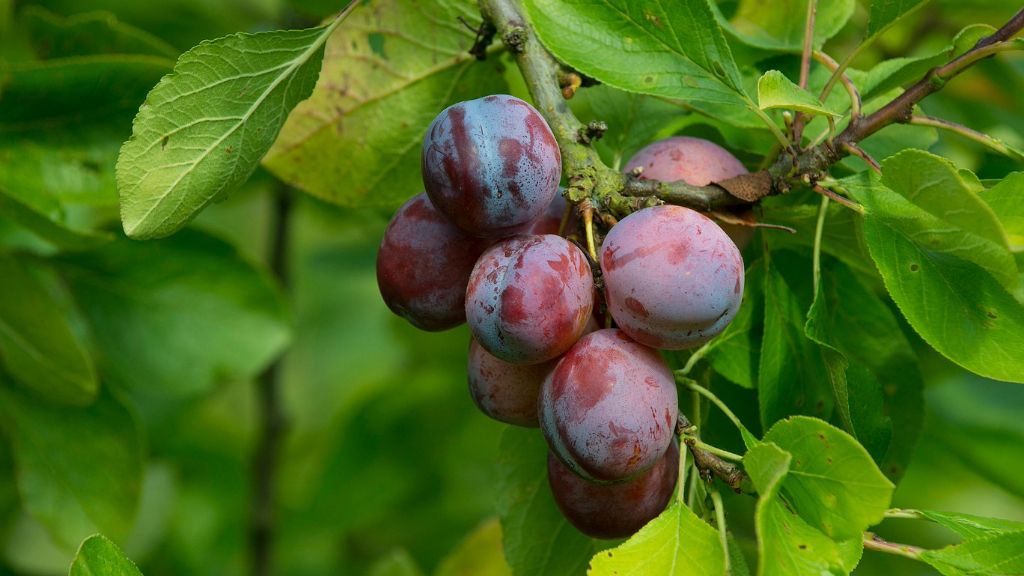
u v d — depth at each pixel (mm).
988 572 1013
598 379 1004
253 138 1065
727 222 1048
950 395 1466
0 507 1371
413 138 1168
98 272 1259
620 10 1060
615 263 1006
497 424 1675
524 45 1082
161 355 1274
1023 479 1442
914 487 1598
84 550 1007
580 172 1039
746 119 1116
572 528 1119
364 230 1688
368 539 1707
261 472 1551
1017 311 1035
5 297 1185
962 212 987
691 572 997
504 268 1008
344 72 1155
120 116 1180
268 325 1283
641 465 1007
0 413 1240
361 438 1694
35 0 1381
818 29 1145
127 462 1249
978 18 1340
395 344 1636
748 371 1087
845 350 1138
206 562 1722
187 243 1262
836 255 1117
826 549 985
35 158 1180
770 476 979
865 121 1046
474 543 1287
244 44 1041
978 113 1360
